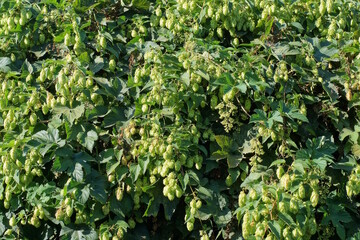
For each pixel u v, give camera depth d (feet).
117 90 16.08
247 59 16.10
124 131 15.01
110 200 15.08
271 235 13.26
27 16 17.15
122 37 17.61
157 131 14.70
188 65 15.60
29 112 15.97
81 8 17.88
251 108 16.30
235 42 17.28
